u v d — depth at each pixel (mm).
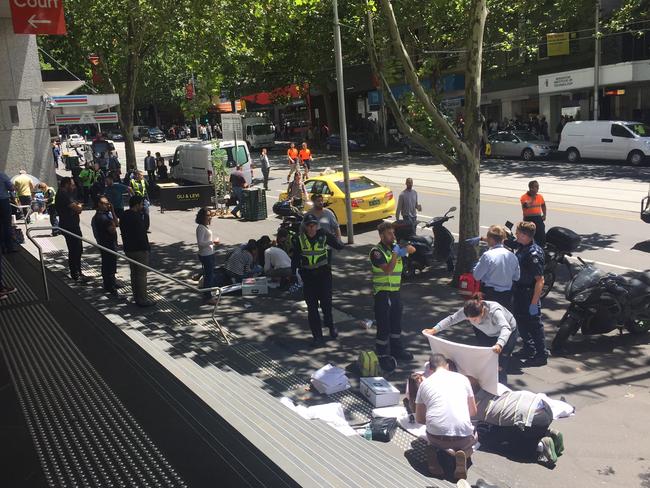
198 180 23188
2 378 5348
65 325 6801
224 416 4645
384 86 10625
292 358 7684
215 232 16375
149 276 11938
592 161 27469
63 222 10133
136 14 19312
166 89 65562
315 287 8062
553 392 6516
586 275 7762
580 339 8008
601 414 6000
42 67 30156
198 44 16281
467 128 10188
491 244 7289
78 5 21719
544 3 28875
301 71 40375
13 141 18516
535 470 5082
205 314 9469
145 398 4848
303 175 26391
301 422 4988
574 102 33562
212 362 6621
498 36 28750
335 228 10469
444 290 10406
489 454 5328
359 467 4250
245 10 15508
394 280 7293
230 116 22844
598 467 5105
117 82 28641
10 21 17984
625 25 29234
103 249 8016
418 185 22641
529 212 11375
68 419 4461
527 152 29500
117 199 15414
